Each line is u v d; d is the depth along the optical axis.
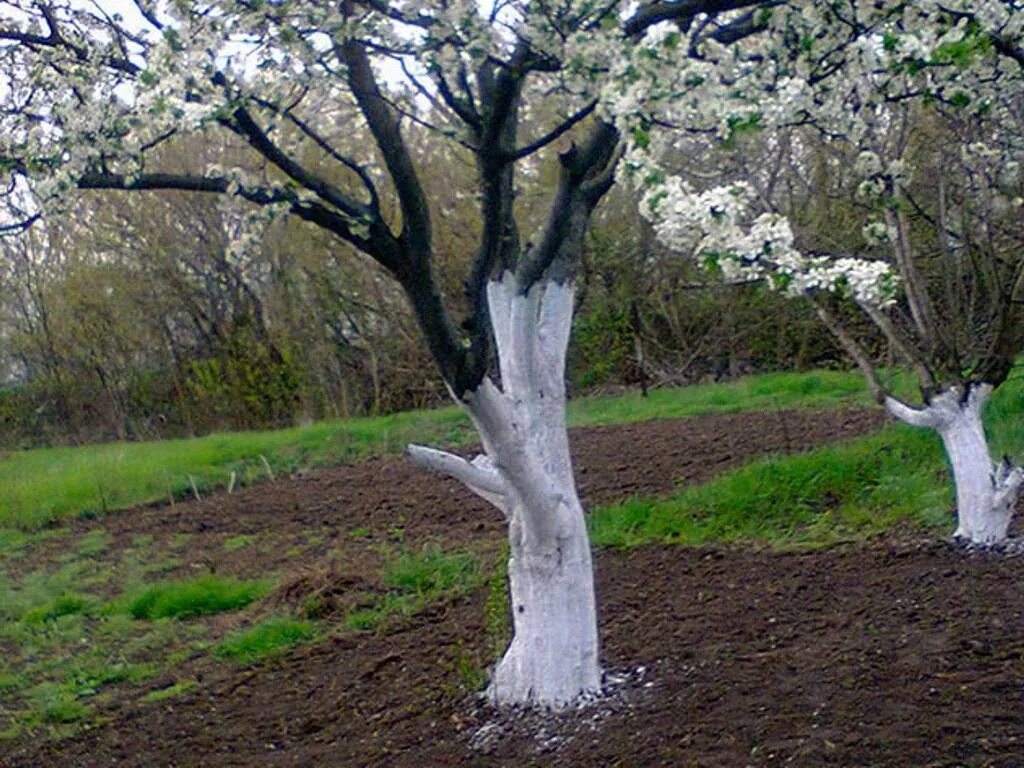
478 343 4.36
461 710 5.30
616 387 19.05
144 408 22.56
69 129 4.25
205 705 6.48
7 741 6.36
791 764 4.01
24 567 10.58
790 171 7.36
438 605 7.61
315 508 11.69
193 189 4.34
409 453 4.85
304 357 20.84
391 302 20.06
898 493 8.30
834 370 17.16
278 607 8.30
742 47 4.41
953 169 6.80
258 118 4.75
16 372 23.62
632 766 4.27
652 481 10.55
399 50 3.94
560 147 12.55
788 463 9.19
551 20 3.70
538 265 4.74
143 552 10.72
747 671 5.14
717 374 18.53
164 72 3.88
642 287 17.72
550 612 4.98
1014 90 5.57
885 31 3.93
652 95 3.50
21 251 21.62
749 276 3.85
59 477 14.49
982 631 5.21
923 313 6.83
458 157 15.69
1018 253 7.25
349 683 6.32
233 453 15.12
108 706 6.76
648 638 5.94
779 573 6.91
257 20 3.83
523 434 4.84
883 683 4.70
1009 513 6.80
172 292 21.52
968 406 6.82
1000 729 4.09
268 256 20.08
